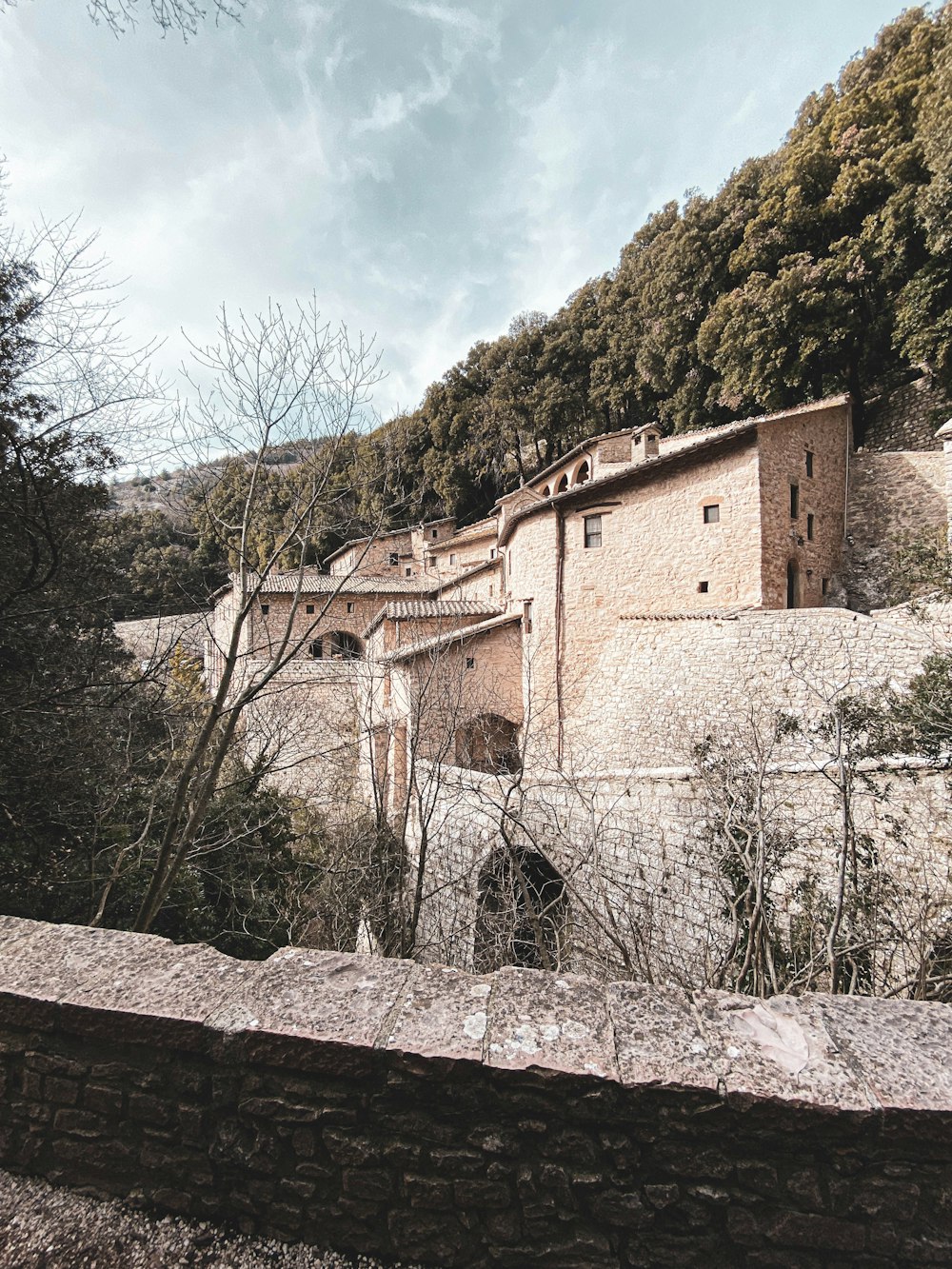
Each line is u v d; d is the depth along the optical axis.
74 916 6.14
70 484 5.85
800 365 16.86
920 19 17.91
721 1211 1.49
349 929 7.90
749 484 12.10
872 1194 1.43
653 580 13.45
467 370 35.19
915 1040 1.64
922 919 4.59
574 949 6.60
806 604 13.05
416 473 33.81
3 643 5.65
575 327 30.44
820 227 17.72
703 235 20.42
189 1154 1.75
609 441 19.22
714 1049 1.60
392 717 12.64
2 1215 1.77
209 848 6.36
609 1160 1.53
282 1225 1.68
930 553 7.44
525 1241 1.56
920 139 14.55
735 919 4.98
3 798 5.55
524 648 15.15
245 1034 1.69
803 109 21.23
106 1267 1.62
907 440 16.61
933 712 5.68
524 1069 1.54
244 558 6.09
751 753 6.24
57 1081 1.86
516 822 6.89
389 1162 1.62
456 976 1.93
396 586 23.70
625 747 12.53
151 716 6.45
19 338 5.45
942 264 14.23
